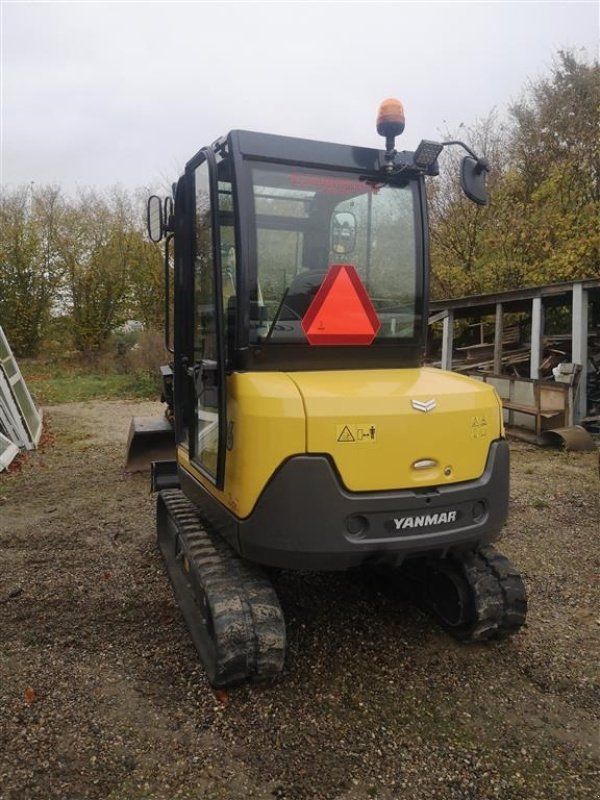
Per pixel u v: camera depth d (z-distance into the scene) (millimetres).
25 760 2654
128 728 2859
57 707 3004
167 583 4352
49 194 21312
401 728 2900
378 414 2891
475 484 3133
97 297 21141
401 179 3385
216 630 2967
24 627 3773
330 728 2893
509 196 17156
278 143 3092
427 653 3504
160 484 4758
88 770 2607
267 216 3080
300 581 4332
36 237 20609
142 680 3223
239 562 3334
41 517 5863
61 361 20094
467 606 3500
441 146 3314
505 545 5121
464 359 13344
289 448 2807
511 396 9906
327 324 3178
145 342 18078
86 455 8430
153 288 21422
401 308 3412
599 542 5199
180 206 3703
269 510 2844
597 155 15992
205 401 3398
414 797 2506
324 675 3289
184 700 3061
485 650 3539
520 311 13008
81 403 13547
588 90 16766
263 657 3000
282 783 2564
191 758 2688
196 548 3496
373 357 3344
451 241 17828
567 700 3121
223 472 2996
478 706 3066
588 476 7168
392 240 3373
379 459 2904
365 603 4047
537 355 9977
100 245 21344
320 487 2822
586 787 2562
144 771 2609
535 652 3535
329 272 3174
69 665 3357
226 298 3170
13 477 7332
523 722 2953
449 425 3043
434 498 2996
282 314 3092
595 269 14156
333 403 2848
